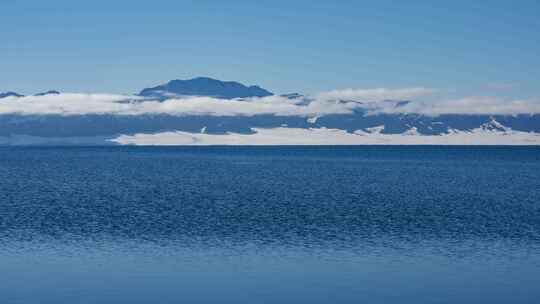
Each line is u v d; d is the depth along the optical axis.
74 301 31.91
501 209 72.81
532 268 39.31
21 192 95.25
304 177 134.88
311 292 33.66
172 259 41.94
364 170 168.38
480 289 34.28
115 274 37.53
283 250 45.31
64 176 138.25
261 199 84.75
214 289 34.16
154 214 66.94
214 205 76.62
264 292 33.75
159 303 31.70
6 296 32.75
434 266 39.94
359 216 65.62
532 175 145.12
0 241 48.62
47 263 40.56
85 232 53.44
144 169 172.00
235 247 46.41
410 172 158.25
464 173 153.75
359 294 33.38
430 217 64.81
